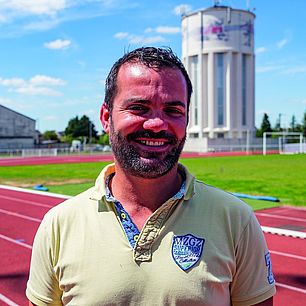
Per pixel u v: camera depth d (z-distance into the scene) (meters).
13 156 53.41
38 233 2.13
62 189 19.19
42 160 44.41
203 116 68.56
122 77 2.00
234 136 68.94
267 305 2.05
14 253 8.39
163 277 1.84
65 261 1.96
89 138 101.50
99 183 2.08
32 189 19.28
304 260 7.63
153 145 1.98
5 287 6.45
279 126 105.94
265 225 10.82
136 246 1.89
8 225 11.23
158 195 2.04
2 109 68.19
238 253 1.99
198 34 67.88
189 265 1.86
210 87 67.75
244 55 69.88
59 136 118.56
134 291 1.84
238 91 68.75
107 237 1.94
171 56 2.02
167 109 1.99
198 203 2.00
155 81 1.96
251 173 25.56
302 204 14.02
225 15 66.81
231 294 2.06
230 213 2.01
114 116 2.03
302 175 24.09
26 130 71.19
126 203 2.07
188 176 2.06
